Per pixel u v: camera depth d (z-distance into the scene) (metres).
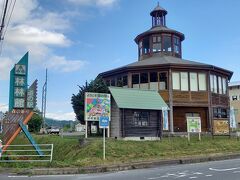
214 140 23.22
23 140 36.00
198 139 23.66
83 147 19.72
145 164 15.53
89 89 27.39
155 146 19.86
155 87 31.38
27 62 20.30
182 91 31.38
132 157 17.20
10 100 20.28
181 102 31.17
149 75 31.72
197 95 31.80
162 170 13.88
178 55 37.06
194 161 17.02
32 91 20.30
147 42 37.09
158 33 36.34
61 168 14.23
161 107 24.30
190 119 22.95
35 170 13.85
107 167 14.57
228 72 35.06
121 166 14.91
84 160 16.38
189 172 12.86
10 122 20.20
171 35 36.50
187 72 31.84
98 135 26.86
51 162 15.57
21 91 20.09
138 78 32.09
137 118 23.70
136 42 38.88
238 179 10.90
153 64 31.28
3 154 19.47
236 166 14.40
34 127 60.16
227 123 25.30
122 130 22.89
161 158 17.00
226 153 19.12
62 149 22.61
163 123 23.78
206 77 32.44
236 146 21.83
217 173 12.38
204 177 11.48
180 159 16.75
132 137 23.19
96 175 13.17
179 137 25.48
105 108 20.41
